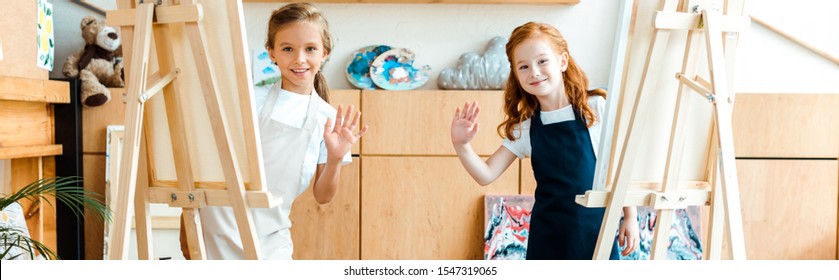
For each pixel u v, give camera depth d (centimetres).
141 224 131
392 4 243
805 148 226
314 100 165
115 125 222
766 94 225
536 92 157
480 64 231
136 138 116
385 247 228
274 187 160
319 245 228
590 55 245
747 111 225
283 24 156
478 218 228
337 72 245
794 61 246
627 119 130
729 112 122
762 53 246
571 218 160
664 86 131
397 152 225
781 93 226
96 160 222
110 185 219
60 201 217
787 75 246
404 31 245
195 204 127
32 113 199
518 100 171
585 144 162
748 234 228
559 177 162
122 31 120
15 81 179
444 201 227
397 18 244
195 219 130
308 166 163
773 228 228
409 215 227
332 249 228
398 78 237
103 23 227
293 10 157
